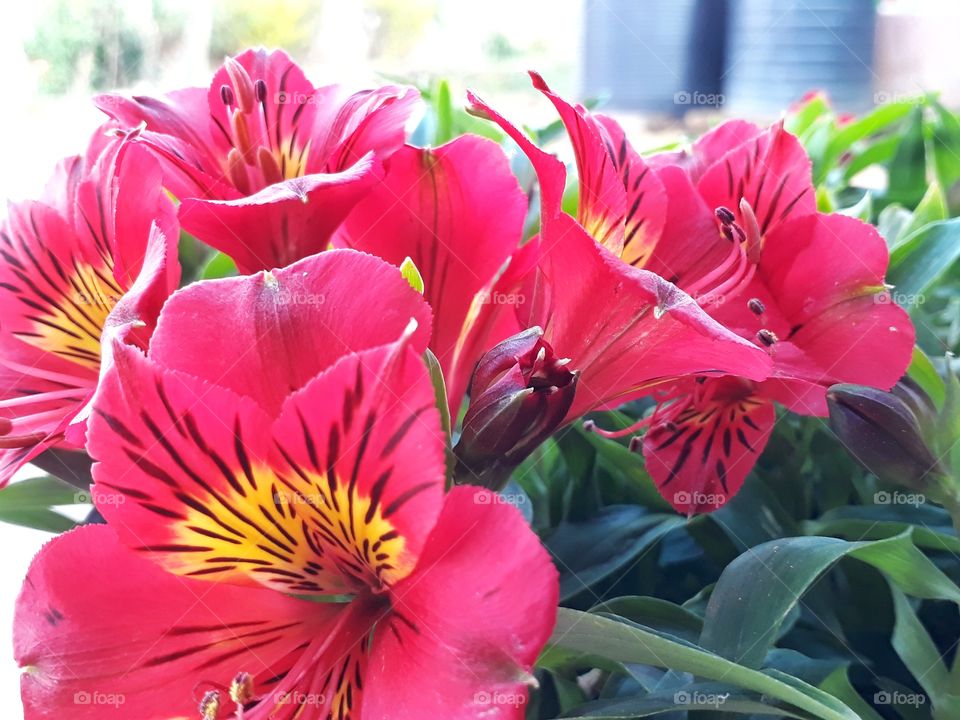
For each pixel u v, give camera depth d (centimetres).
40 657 10
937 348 18
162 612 10
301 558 11
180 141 13
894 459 14
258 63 14
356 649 11
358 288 9
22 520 16
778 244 14
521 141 11
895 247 16
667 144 22
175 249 11
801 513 17
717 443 14
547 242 12
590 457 16
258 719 10
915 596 13
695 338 11
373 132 13
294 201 11
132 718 10
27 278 14
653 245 14
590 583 14
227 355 10
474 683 8
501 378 11
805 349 14
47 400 13
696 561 17
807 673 13
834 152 25
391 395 8
